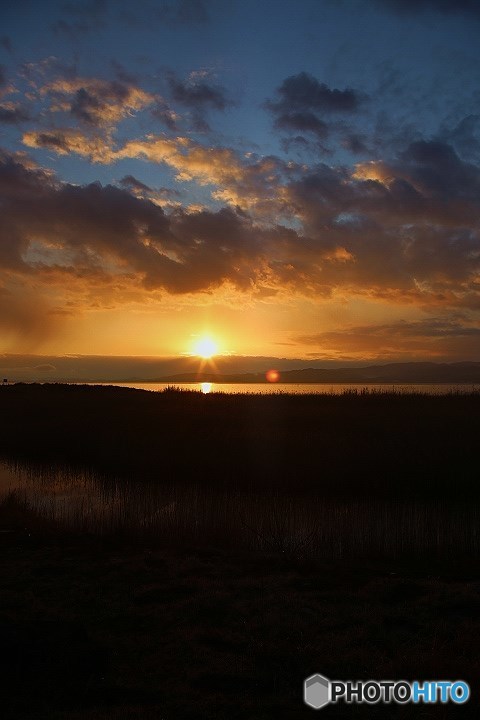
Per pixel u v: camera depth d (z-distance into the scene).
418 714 5.10
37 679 5.59
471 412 23.50
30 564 9.84
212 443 21.08
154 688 5.55
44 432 26.42
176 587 8.44
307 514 13.97
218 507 14.62
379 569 9.99
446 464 16.97
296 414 25.23
